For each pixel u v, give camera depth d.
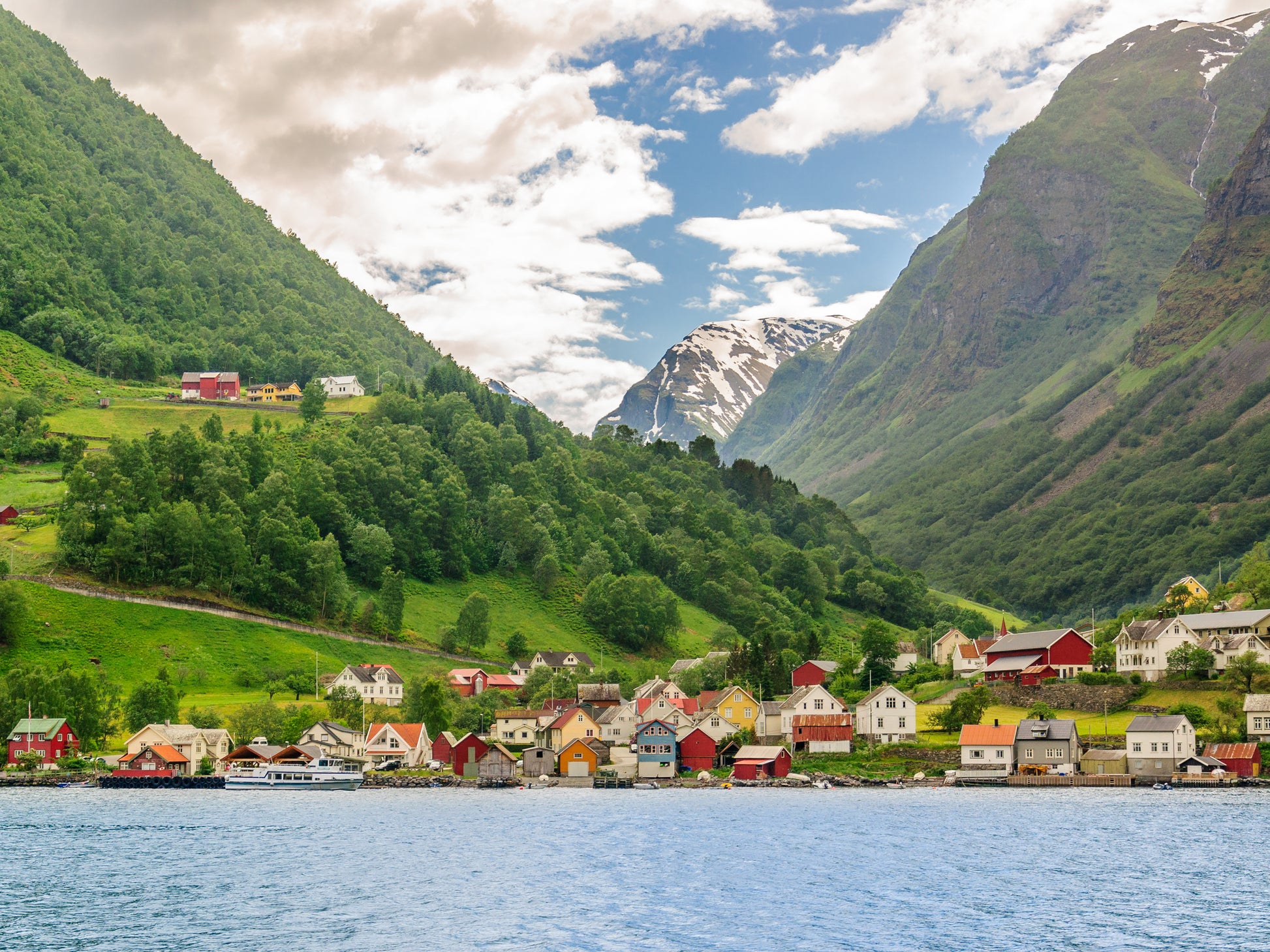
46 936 104.19
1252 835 151.38
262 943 102.06
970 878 126.38
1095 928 105.56
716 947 101.12
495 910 113.50
